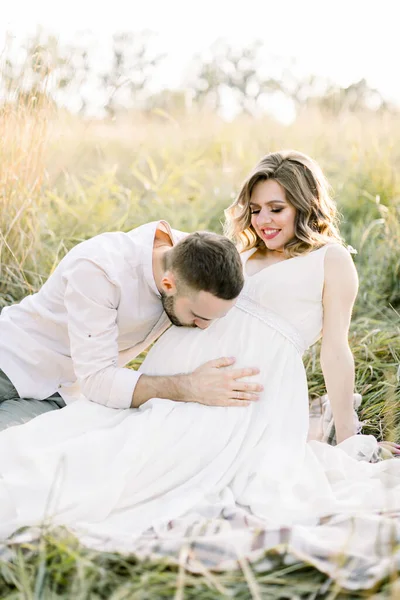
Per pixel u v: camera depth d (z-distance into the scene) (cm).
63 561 149
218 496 183
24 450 182
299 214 219
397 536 157
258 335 211
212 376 199
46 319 224
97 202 404
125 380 200
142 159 497
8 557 154
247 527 168
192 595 140
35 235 334
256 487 184
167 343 212
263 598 139
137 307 213
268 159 221
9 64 326
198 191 477
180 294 198
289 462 192
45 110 331
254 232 228
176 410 194
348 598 139
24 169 328
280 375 208
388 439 230
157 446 186
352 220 427
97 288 204
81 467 178
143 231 220
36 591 142
